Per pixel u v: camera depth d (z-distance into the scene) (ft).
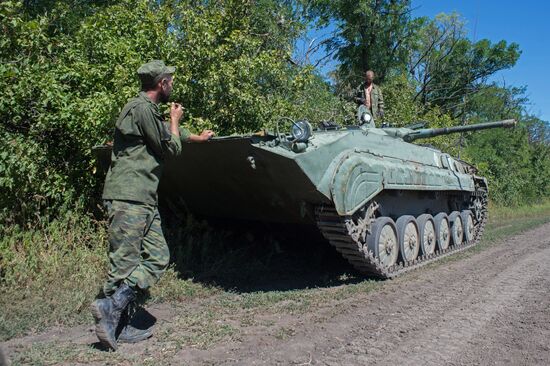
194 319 16.85
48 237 22.62
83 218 24.03
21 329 15.46
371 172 21.91
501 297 20.29
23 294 18.34
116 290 14.03
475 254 33.01
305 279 24.23
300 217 22.53
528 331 15.83
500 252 33.76
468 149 92.12
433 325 16.43
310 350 13.96
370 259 22.58
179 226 26.94
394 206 26.23
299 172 18.63
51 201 24.72
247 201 22.63
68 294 18.43
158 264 14.74
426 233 29.17
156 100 15.06
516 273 25.58
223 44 30.86
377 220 23.62
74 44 27.48
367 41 76.69
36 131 24.17
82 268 20.59
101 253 22.24
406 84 65.77
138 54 26.22
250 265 25.76
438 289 21.77
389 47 79.56
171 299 19.70
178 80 27.61
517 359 13.41
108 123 24.02
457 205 36.32
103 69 26.17
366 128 25.70
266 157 18.43
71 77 25.95
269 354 13.61
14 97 22.86
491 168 91.20
